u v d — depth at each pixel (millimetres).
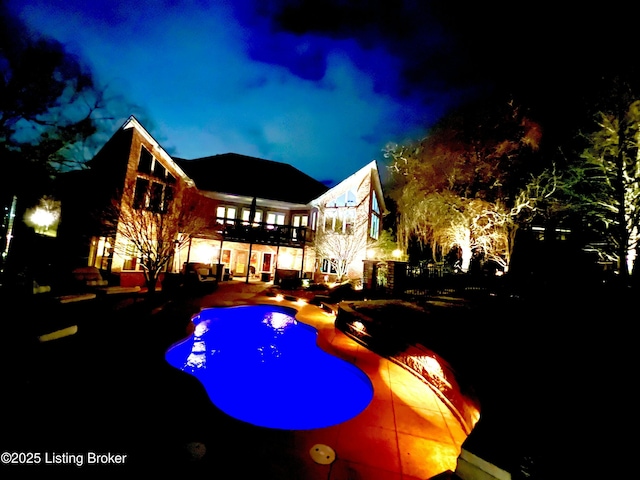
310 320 11023
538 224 19312
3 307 7375
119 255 14258
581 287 12109
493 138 19453
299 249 23969
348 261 20219
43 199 13844
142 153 16031
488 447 2910
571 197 16484
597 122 13672
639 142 12359
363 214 21281
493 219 19391
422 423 4406
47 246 13570
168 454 3096
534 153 18234
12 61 10398
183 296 13516
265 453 3326
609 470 2574
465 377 4617
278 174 27656
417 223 22797
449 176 20953
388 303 11141
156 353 6066
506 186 19391
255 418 5258
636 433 3125
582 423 3301
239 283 19500
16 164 11328
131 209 13438
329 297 14781
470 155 20250
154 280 12469
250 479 2887
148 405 4008
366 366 6707
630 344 5988
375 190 23375
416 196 22375
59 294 9633
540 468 2619
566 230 18391
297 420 5254
